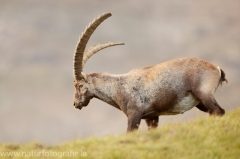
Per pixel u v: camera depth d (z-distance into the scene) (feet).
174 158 110.93
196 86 140.56
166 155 112.37
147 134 123.44
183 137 119.44
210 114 138.31
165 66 146.41
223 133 121.29
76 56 152.97
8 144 127.24
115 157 111.65
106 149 116.16
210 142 117.29
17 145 127.34
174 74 144.15
